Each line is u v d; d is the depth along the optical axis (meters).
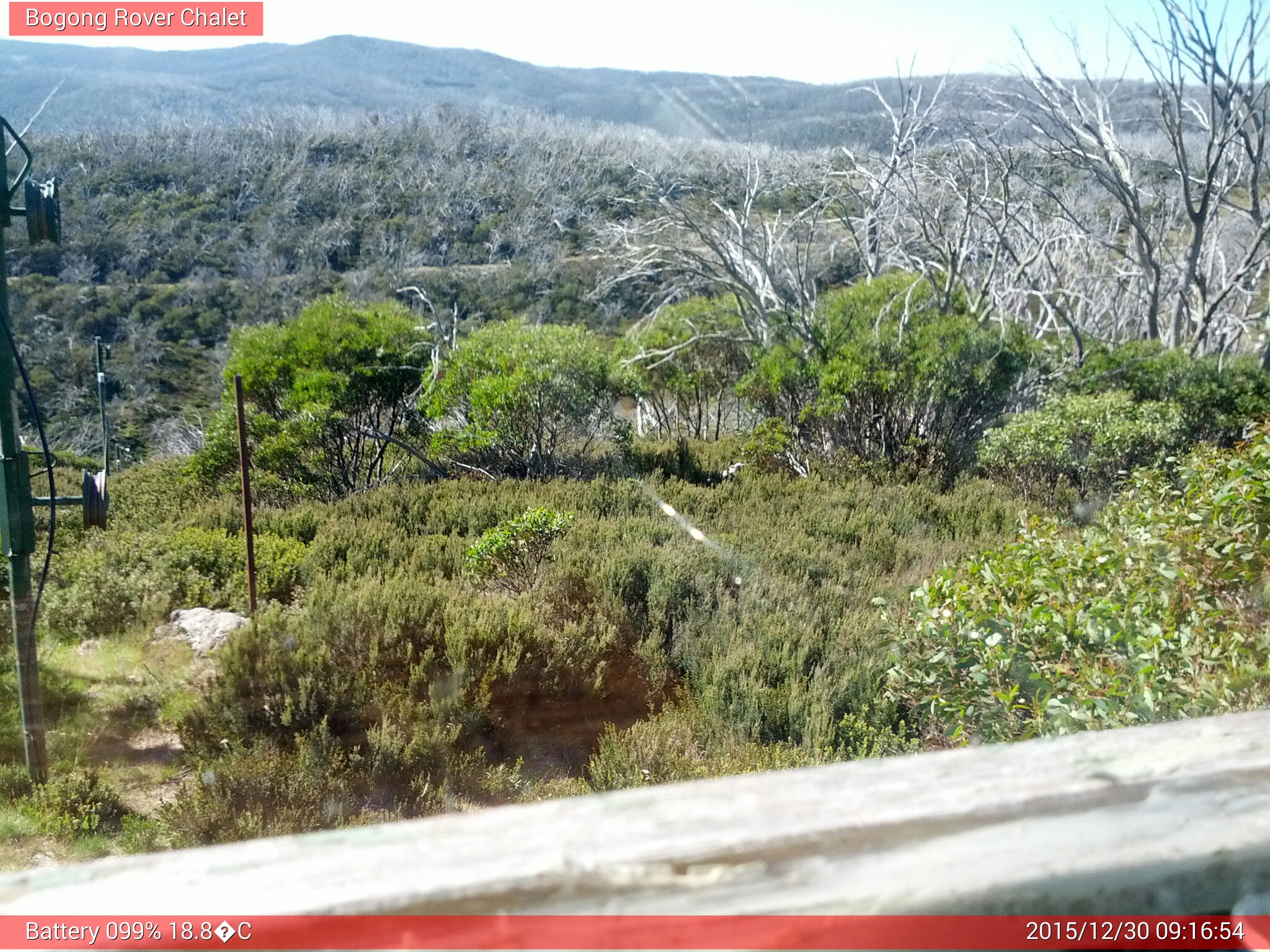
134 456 16.42
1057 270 18.94
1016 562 4.42
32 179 4.61
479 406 11.96
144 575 7.11
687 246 16.83
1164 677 3.29
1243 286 18.88
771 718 5.16
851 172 17.22
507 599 6.60
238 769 4.45
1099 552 4.20
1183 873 0.81
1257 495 3.77
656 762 4.68
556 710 5.41
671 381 15.54
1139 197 17.70
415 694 5.23
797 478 12.07
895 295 14.59
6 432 4.61
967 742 3.98
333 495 11.70
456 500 10.29
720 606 6.59
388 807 4.48
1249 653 3.20
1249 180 16.92
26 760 4.68
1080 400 11.26
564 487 11.04
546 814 0.83
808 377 12.67
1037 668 3.82
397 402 12.70
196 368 18.48
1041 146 17.05
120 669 5.75
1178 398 12.73
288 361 12.28
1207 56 15.42
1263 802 0.86
